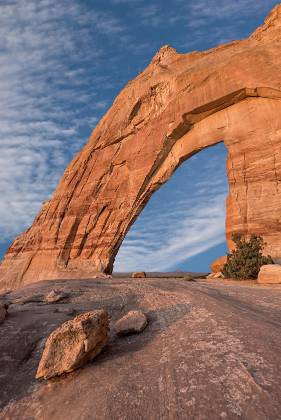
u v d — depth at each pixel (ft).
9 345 27.55
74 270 146.61
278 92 102.73
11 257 171.94
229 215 106.73
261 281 61.62
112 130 155.84
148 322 29.99
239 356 19.33
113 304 40.06
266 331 23.30
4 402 20.65
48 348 22.79
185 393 16.35
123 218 141.28
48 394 20.44
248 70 109.40
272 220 95.91
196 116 124.26
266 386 15.94
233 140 112.16
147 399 16.46
